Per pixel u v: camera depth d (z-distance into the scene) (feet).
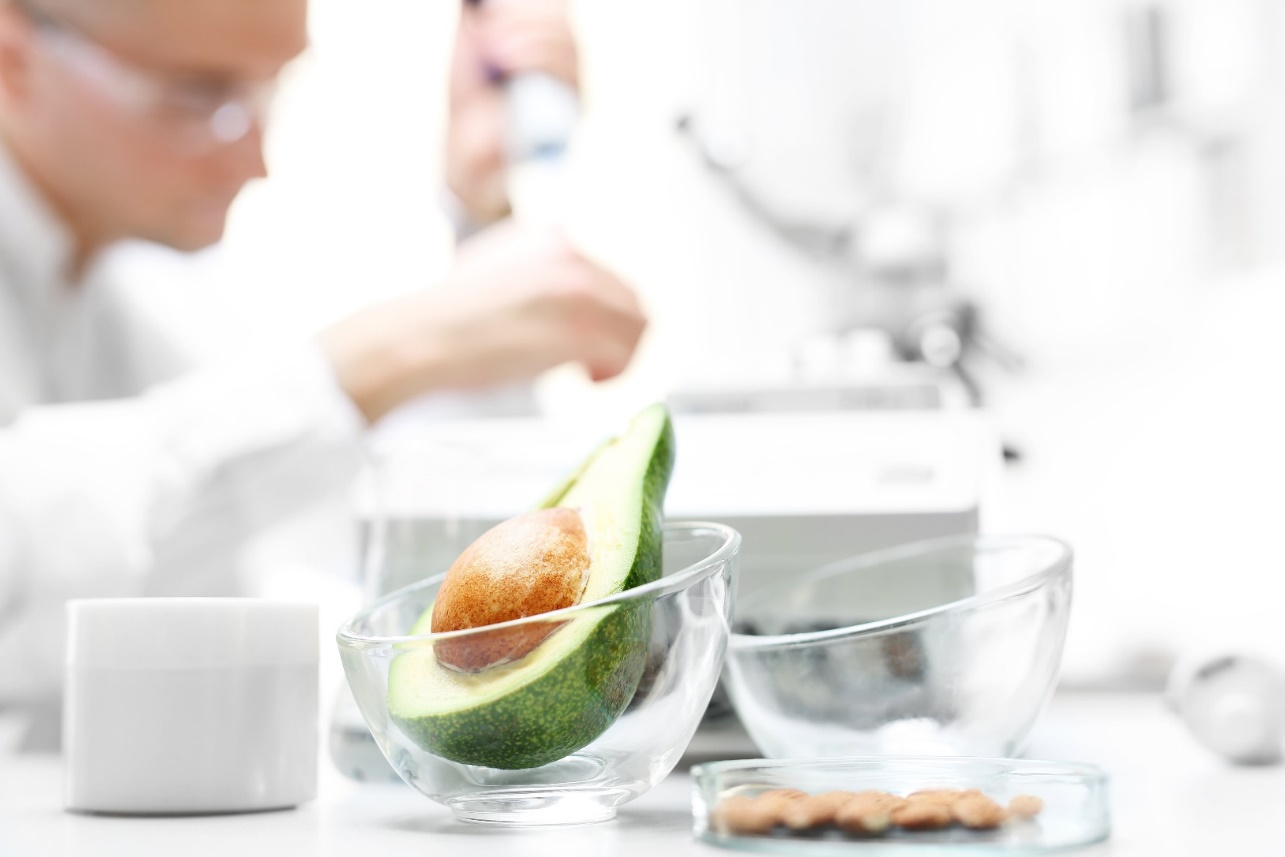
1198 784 2.14
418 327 3.54
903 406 2.88
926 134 5.44
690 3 5.54
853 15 5.48
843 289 5.38
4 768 2.55
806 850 1.67
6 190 4.27
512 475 2.33
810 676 2.02
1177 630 5.24
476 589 1.77
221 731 1.94
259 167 4.59
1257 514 5.16
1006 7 5.41
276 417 3.31
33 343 4.43
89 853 1.73
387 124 5.45
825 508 2.32
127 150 4.35
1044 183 5.40
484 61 4.90
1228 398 5.22
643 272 5.53
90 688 1.95
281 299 5.34
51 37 4.18
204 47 4.25
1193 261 5.26
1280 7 5.15
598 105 5.55
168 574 3.44
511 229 4.86
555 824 1.84
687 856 1.69
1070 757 2.40
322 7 5.46
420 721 1.75
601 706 1.74
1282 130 5.16
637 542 1.78
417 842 1.77
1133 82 5.31
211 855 1.72
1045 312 5.38
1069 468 5.34
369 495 2.48
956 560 2.24
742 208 5.47
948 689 2.00
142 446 3.24
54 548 3.18
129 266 4.90
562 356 3.66
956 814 1.68
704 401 2.91
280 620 1.98
